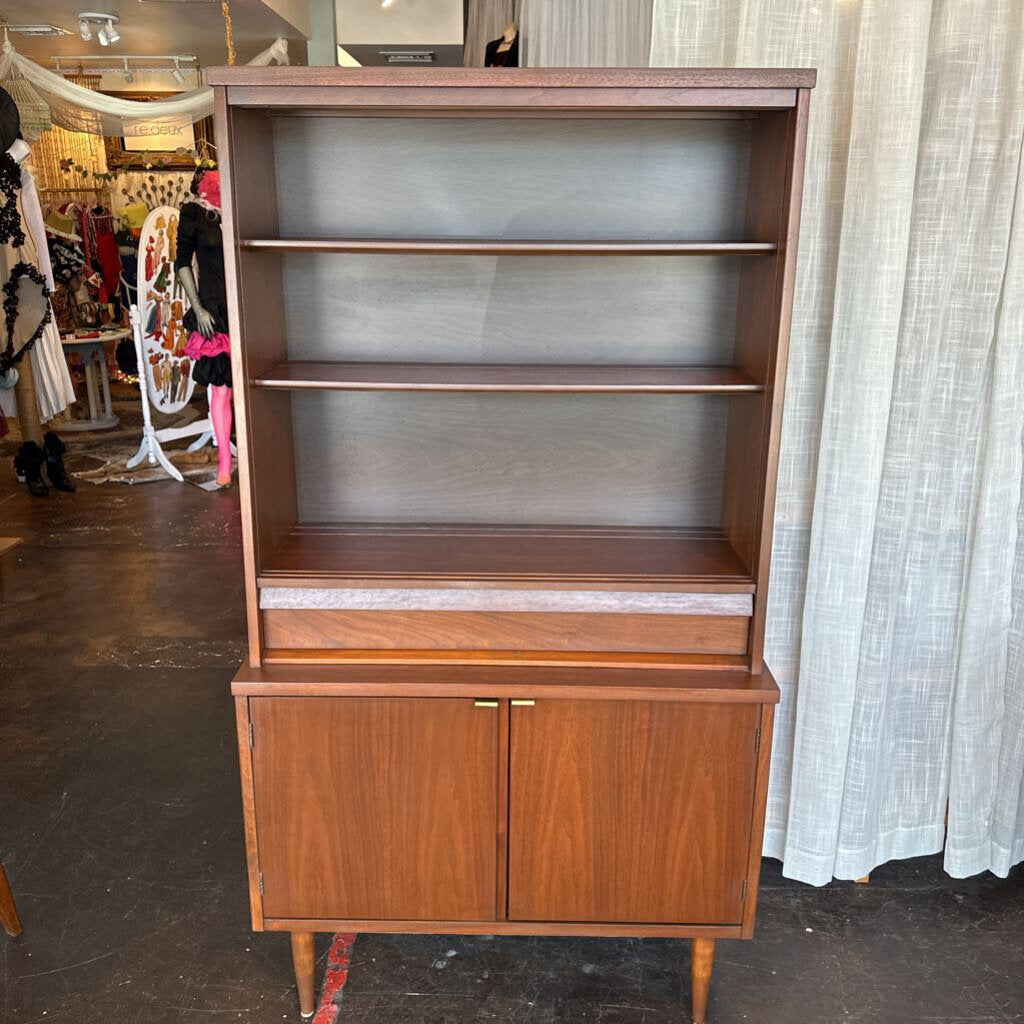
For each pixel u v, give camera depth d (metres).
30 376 6.07
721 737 2.09
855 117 2.23
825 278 2.40
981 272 2.34
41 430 6.31
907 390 2.34
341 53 4.99
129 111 6.27
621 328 2.42
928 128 2.24
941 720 2.67
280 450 2.32
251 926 2.47
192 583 4.79
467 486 2.53
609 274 2.38
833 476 2.37
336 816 2.14
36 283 5.81
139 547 5.30
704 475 2.50
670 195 2.33
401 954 2.40
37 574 4.90
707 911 2.20
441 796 2.13
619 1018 2.21
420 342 2.43
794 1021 2.19
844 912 2.56
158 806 2.99
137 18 6.02
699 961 2.18
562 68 1.82
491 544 2.38
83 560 5.10
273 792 2.13
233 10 5.79
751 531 2.14
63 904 2.55
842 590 2.40
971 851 2.66
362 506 2.54
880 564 2.43
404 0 4.33
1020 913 2.57
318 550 2.31
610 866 2.18
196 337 5.91
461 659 2.16
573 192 2.34
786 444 2.51
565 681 2.08
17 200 5.51
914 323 2.31
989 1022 2.19
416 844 2.16
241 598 4.61
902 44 2.13
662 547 2.36
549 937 2.48
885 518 2.40
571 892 2.20
